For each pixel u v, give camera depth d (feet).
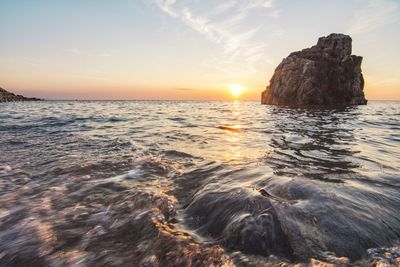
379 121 58.08
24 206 14.14
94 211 13.43
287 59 154.92
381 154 24.88
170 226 11.66
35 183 17.75
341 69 137.18
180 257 9.36
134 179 18.37
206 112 99.04
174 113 92.89
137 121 60.23
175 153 25.94
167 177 18.62
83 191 16.20
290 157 23.35
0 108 129.59
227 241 10.05
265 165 20.07
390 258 9.23
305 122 55.36
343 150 26.58
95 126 49.96
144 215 12.75
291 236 9.86
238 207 11.65
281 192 13.19
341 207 11.87
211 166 20.29
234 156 24.12
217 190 13.92
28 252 10.16
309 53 150.41
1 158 24.45
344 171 18.66
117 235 11.12
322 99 135.64
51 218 12.76
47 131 42.57
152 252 9.80
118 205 14.05
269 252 9.36
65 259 9.68
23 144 31.27
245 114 83.35
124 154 25.71
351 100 143.23
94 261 9.48
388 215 11.86
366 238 10.13
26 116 73.15
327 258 9.09
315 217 10.91
